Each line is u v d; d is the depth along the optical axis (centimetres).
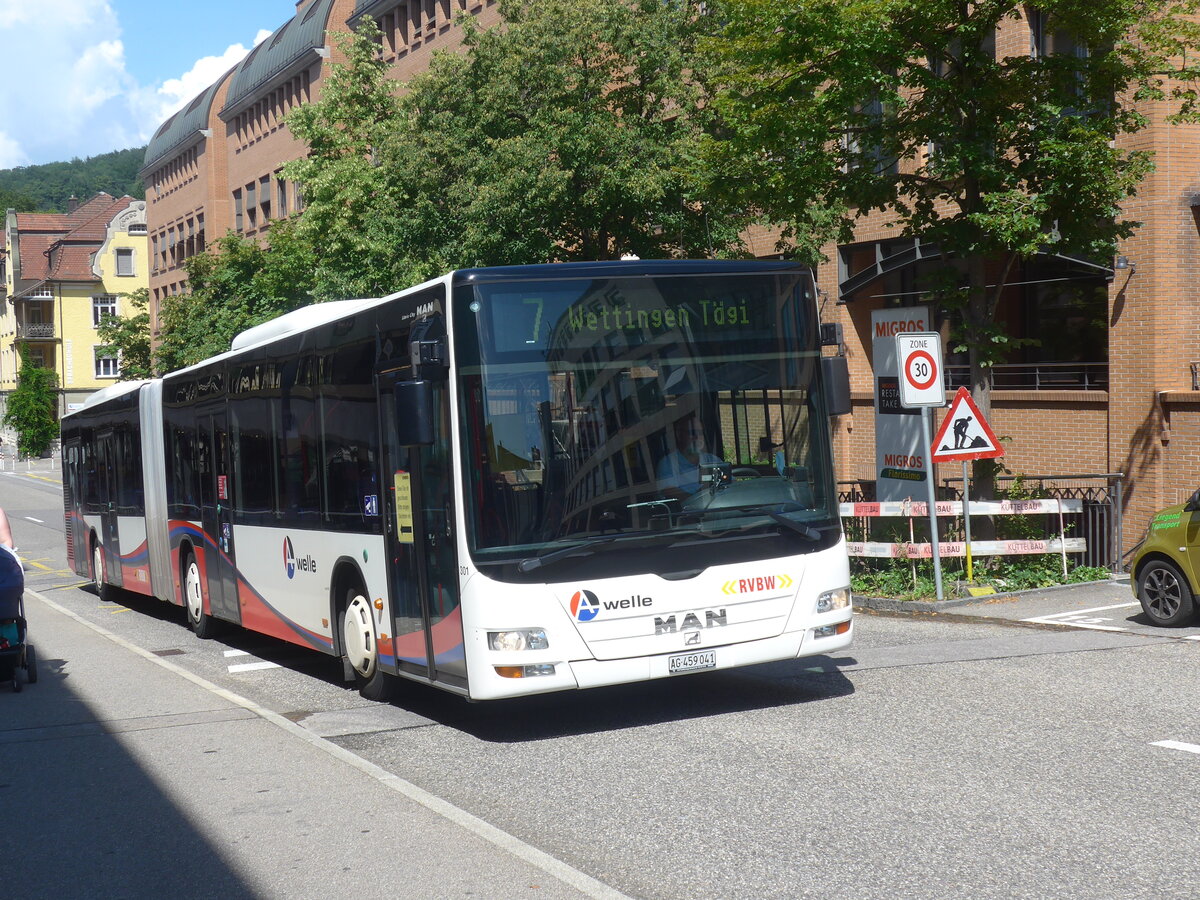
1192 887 523
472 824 646
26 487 6341
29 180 14700
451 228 2425
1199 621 1252
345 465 1072
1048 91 1476
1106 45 1483
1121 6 1398
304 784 750
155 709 1033
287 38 5931
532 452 850
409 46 4781
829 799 676
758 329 914
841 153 1577
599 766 784
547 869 569
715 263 909
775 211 1667
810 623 909
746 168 1647
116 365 10281
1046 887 529
